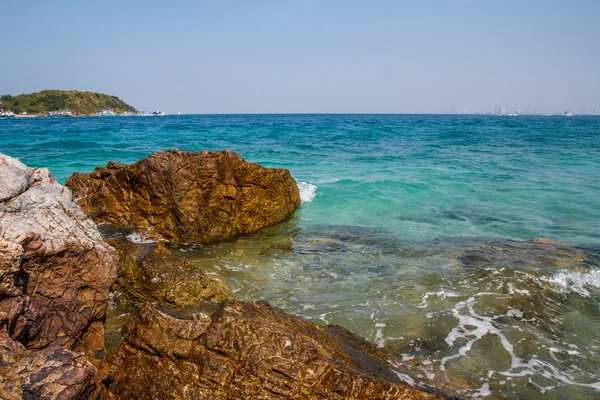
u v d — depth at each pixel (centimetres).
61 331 520
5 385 351
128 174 1155
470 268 945
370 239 1177
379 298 808
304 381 474
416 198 1675
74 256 546
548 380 583
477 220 1403
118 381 518
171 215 1136
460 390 549
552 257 1017
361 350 608
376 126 6738
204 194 1151
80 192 1269
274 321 572
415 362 615
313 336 590
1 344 394
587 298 824
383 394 472
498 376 588
